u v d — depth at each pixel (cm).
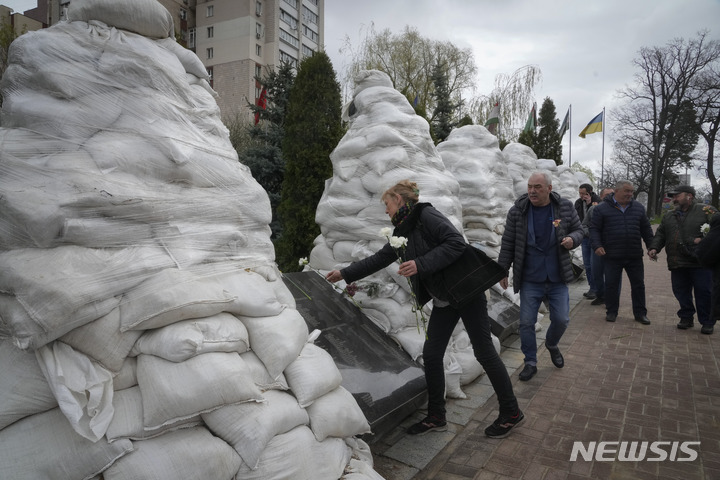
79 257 173
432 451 291
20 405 164
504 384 306
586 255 793
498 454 289
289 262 618
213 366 177
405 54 1933
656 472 268
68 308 161
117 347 174
